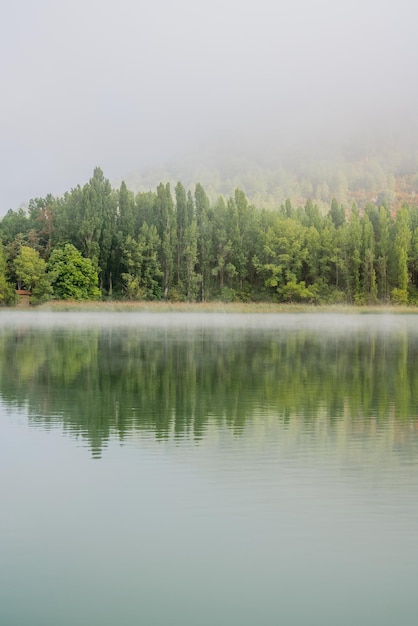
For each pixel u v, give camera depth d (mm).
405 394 22922
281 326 68000
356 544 9984
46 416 18656
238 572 9172
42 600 8461
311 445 15406
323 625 7992
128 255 101375
